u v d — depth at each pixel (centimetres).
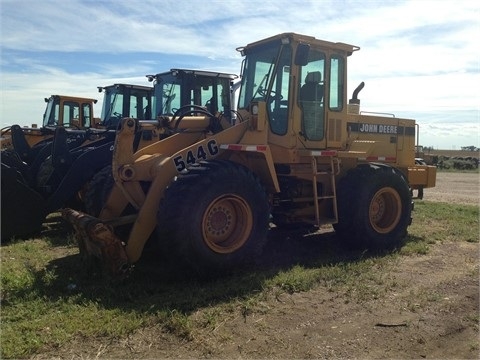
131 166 521
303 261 587
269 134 600
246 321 398
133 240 491
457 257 627
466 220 888
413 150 813
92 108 1328
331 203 648
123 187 523
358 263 570
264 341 363
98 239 467
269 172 562
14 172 692
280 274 505
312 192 642
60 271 518
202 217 481
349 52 659
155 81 1053
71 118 1293
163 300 432
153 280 491
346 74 661
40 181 817
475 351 357
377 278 518
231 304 427
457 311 430
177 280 492
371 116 739
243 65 655
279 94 602
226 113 726
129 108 1217
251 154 577
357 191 635
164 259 555
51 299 432
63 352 338
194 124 618
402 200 683
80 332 364
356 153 651
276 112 601
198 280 488
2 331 362
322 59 631
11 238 688
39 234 723
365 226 636
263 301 443
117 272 475
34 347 338
